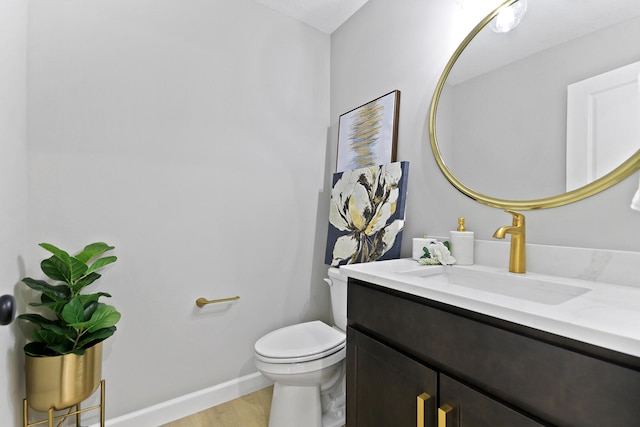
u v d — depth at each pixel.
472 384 0.71
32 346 1.15
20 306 1.16
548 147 1.02
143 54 1.52
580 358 0.54
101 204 1.41
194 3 1.66
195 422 1.54
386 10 1.71
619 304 0.67
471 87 1.26
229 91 1.76
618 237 0.87
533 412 0.60
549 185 1.02
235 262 1.78
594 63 0.92
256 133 1.85
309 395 1.39
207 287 1.68
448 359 0.76
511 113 1.13
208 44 1.70
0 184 0.95
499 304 0.66
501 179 1.16
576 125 0.95
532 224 1.07
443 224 1.38
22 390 1.16
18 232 1.14
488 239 1.21
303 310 2.03
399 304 0.91
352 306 1.12
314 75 2.10
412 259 1.41
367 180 1.71
